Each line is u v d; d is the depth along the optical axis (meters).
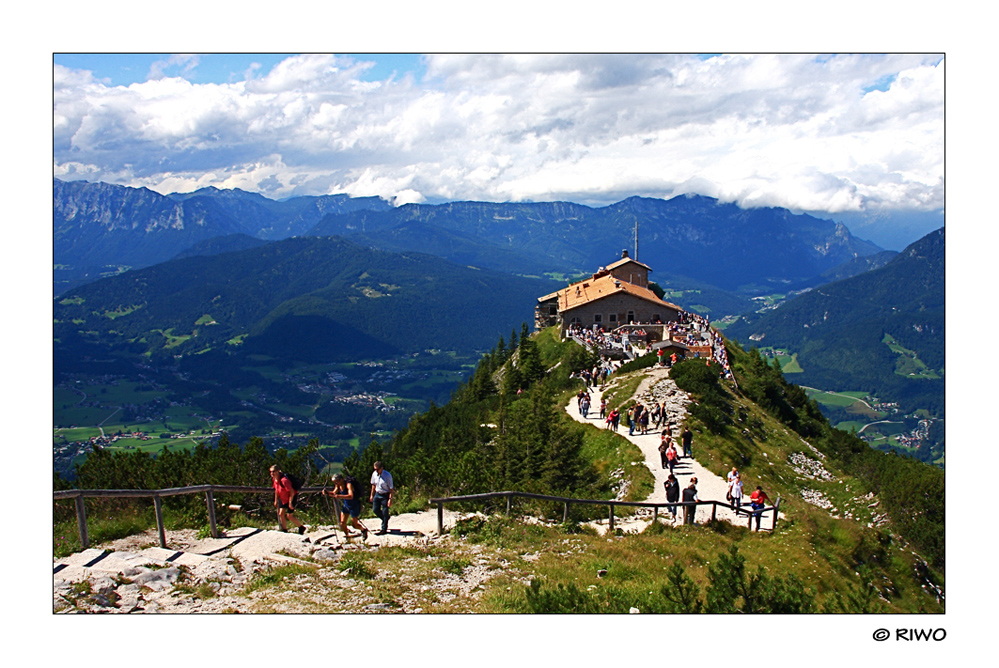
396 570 21.55
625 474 42.09
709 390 56.31
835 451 69.12
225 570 19.55
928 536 32.31
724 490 38.41
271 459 33.88
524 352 97.00
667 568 24.16
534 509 32.31
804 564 26.47
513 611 18.58
